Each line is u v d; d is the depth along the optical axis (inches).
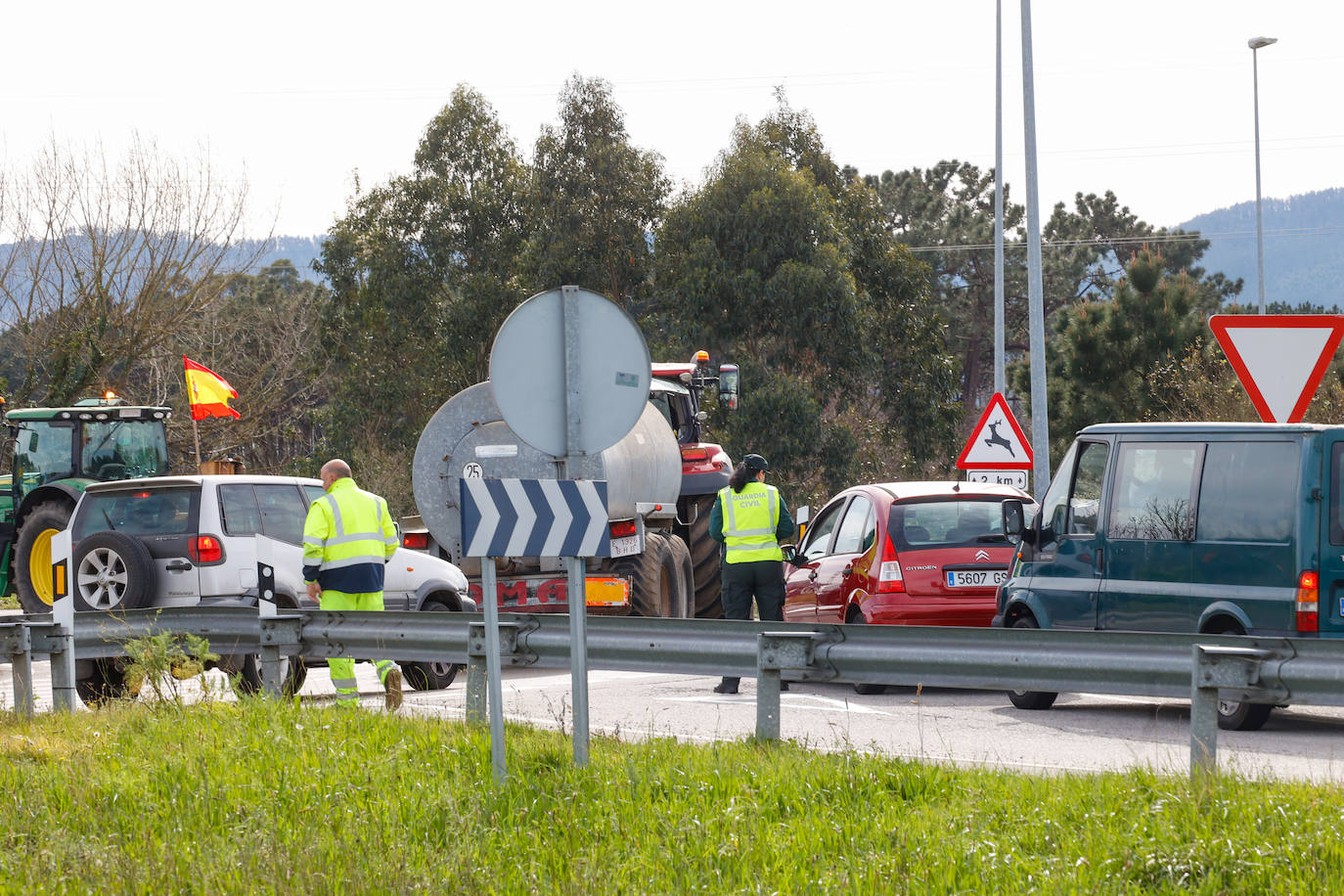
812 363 4020.7
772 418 3814.0
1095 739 971.9
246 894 531.2
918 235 6953.7
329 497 1165.7
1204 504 1051.3
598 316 767.1
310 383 4820.4
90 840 616.4
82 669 1309.1
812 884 530.0
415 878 546.6
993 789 681.6
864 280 4387.3
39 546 1920.5
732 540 1326.3
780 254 4028.1
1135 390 3494.1
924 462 4426.7
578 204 4485.7
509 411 758.5
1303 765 831.7
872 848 581.0
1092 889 511.2
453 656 1053.8
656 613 1657.2
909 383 4365.2
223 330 4279.0
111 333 3681.1
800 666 874.1
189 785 725.9
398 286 4840.1
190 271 3786.9
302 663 1205.1
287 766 772.0
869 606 1294.3
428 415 4852.4
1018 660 833.5
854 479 3991.1
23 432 2153.1
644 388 768.3
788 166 4259.4
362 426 4788.4
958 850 562.9
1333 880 507.8
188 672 1067.3
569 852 586.2
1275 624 997.8
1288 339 967.6
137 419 2201.0
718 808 654.5
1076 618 1134.4
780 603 1330.0
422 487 1553.9
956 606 1282.0
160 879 547.8
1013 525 1181.7
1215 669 722.8
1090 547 1130.0
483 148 4975.4
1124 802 628.7
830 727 1025.5
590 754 780.6
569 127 4559.5
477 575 1625.2
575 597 764.6
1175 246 6919.3
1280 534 1001.5
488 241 4904.0
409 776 742.5
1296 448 1001.5
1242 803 610.5
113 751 843.4
